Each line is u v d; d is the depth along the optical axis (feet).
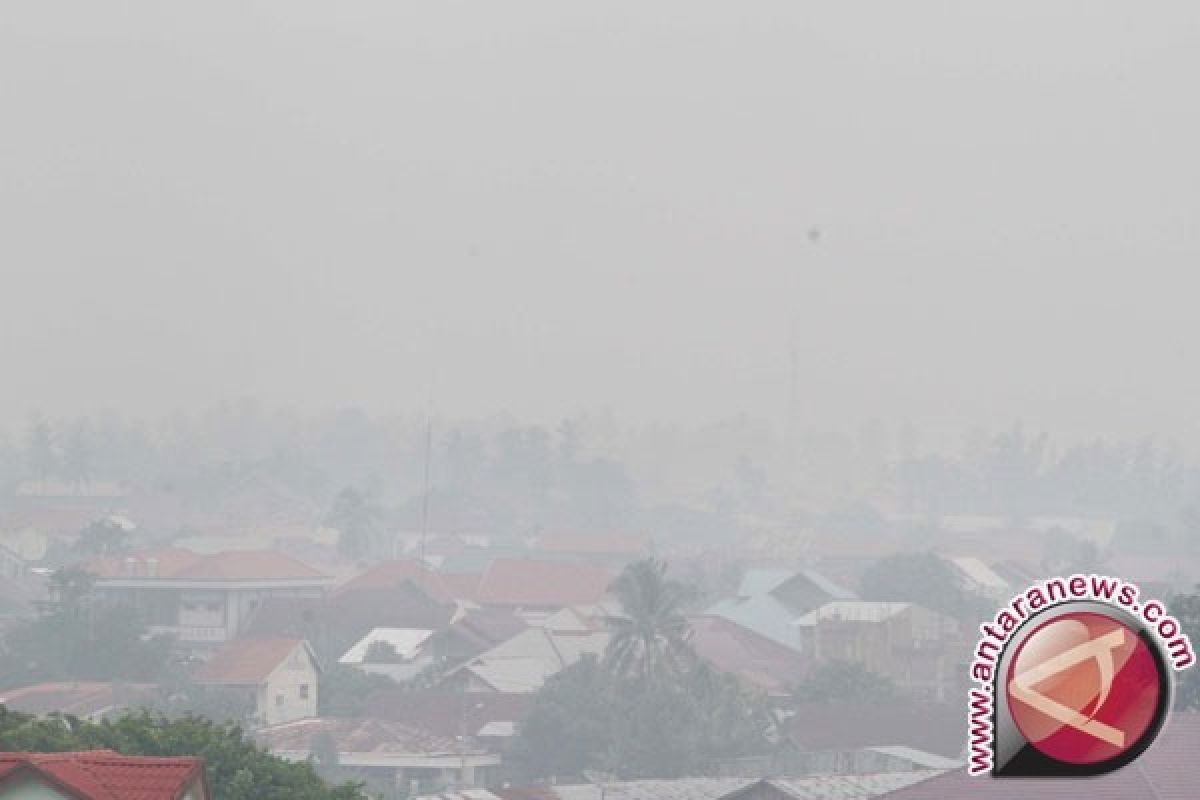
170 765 286.87
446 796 643.04
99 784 282.36
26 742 394.73
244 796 420.77
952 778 450.71
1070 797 427.74
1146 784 420.36
